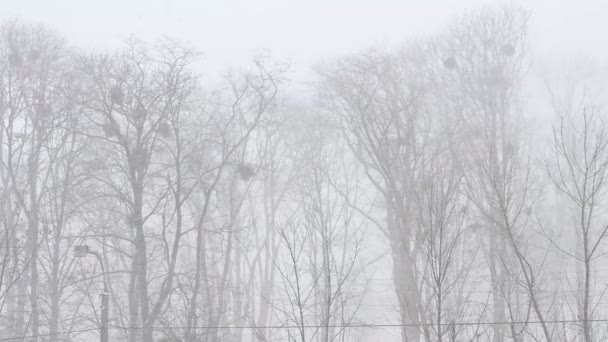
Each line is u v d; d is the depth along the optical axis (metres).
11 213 24.91
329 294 15.64
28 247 24.47
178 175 26.81
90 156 28.45
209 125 28.89
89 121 27.97
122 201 27.09
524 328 14.69
